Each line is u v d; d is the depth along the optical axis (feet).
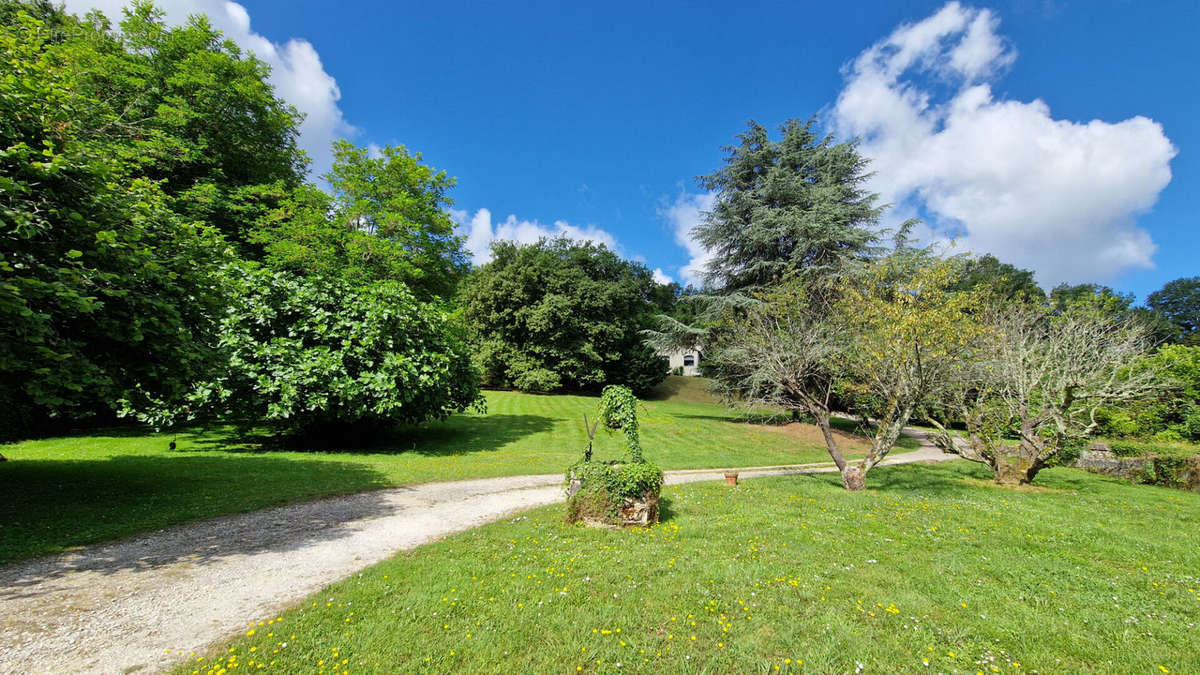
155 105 59.88
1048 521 28.81
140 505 25.48
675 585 17.25
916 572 19.20
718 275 89.92
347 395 42.96
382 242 66.59
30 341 19.49
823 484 40.63
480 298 129.29
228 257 44.34
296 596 16.21
